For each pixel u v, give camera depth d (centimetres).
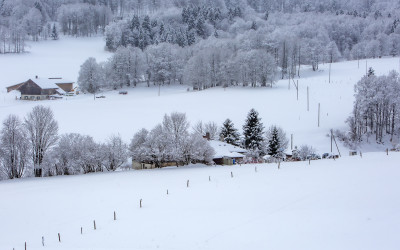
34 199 5575
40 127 7656
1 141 7481
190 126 11200
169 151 7912
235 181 5612
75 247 3634
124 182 6341
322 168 5856
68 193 5819
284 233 3325
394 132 10838
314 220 3538
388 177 4728
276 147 8931
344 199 4047
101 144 8494
